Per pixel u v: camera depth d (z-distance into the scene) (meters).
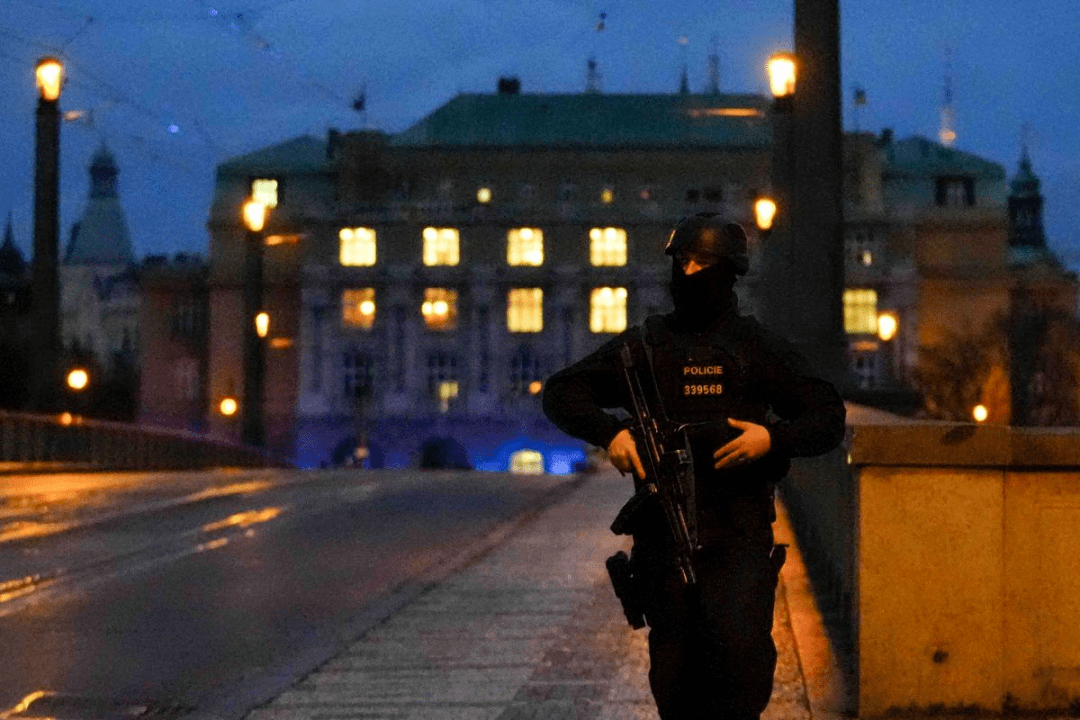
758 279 95.56
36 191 28.30
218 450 49.72
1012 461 7.12
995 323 87.25
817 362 17.81
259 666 9.71
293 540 17.78
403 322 98.44
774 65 23.41
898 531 7.19
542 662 9.22
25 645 10.62
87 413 110.44
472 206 98.31
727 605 5.00
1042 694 7.15
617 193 98.44
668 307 97.44
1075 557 7.18
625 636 10.05
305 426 98.19
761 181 97.38
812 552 12.97
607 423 5.20
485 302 98.25
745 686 4.96
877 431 7.18
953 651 7.16
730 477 5.16
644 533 5.22
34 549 16.41
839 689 7.63
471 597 12.23
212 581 14.04
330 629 11.05
